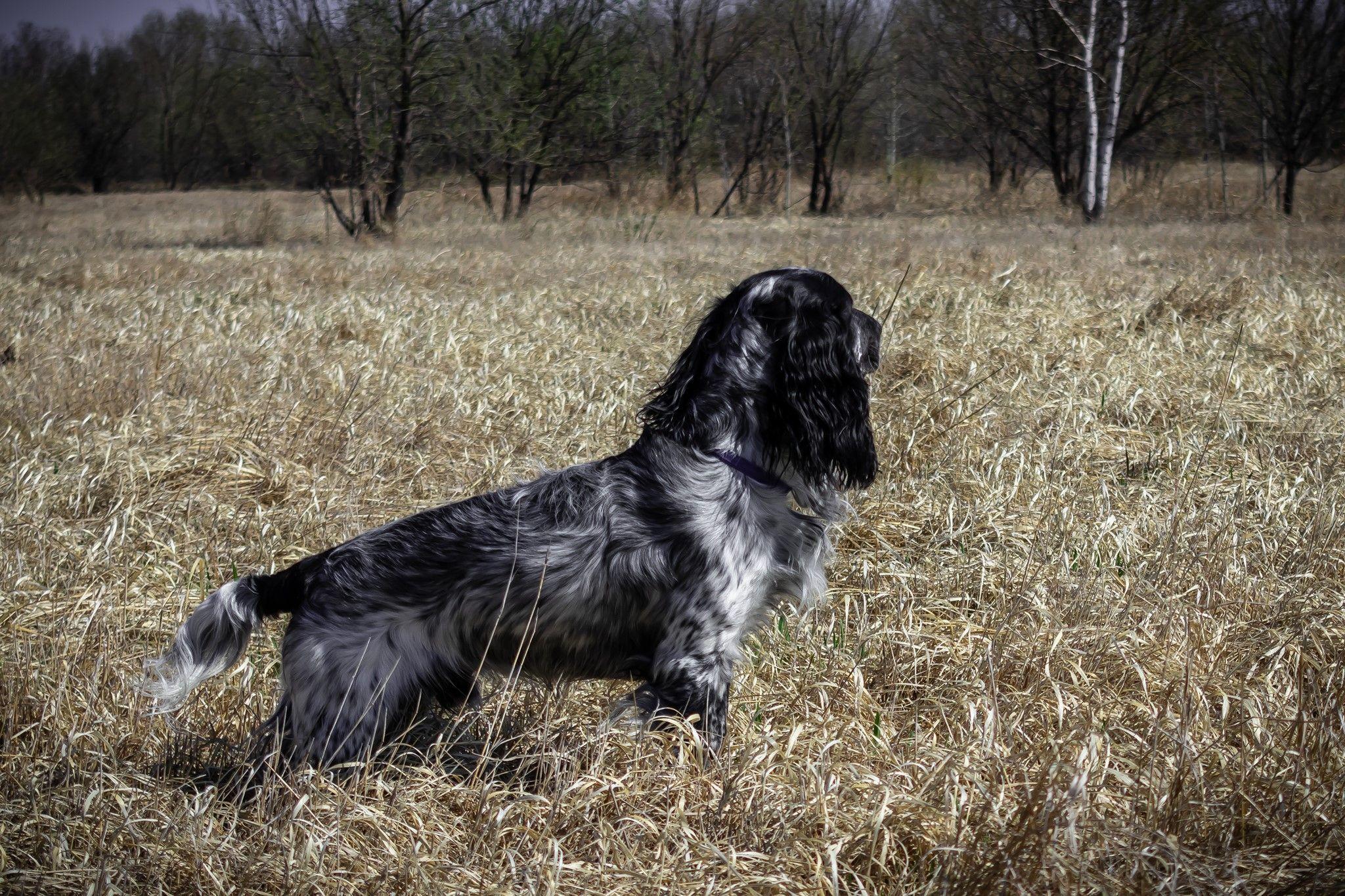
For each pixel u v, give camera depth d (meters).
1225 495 5.77
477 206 30.64
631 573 3.31
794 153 34.34
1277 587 4.70
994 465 6.12
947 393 7.32
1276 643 4.20
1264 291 10.95
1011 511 5.66
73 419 7.25
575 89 26.39
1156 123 29.08
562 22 26.06
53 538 5.41
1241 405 7.17
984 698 3.80
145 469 6.20
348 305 11.79
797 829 3.17
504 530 3.30
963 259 14.48
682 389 3.49
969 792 3.19
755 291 3.53
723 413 3.41
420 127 24.91
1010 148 33.38
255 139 39.19
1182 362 8.12
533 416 7.42
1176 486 5.86
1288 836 2.97
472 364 9.01
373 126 22.81
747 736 3.66
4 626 4.54
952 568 5.05
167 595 4.98
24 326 10.36
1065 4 26.72
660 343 9.68
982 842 2.95
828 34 32.28
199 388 7.89
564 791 3.19
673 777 3.21
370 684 3.25
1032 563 5.00
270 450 6.53
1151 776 3.27
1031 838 2.86
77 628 4.38
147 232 26.84
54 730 3.68
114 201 49.22
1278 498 5.66
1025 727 3.71
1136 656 4.18
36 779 3.35
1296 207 25.62
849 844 3.07
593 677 3.52
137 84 64.69
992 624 4.59
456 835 3.19
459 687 3.41
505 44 25.58
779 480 3.49
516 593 3.29
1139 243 17.59
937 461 6.29
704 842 3.00
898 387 7.50
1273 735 3.46
